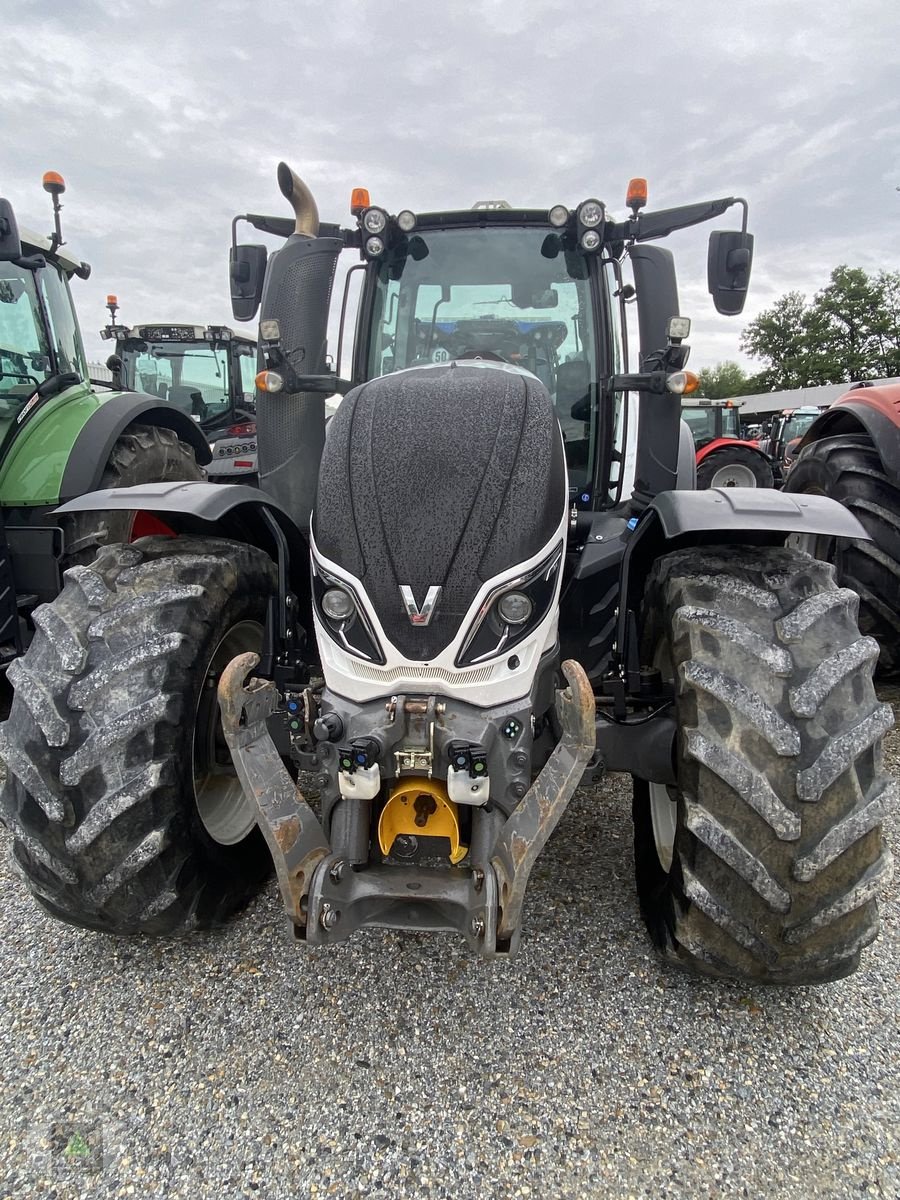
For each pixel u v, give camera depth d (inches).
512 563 70.9
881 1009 78.6
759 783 67.0
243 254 131.1
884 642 147.5
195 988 82.3
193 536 97.3
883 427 145.2
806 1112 67.1
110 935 87.7
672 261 111.9
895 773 129.6
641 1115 67.0
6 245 141.3
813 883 67.3
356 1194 60.4
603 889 98.1
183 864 79.6
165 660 78.5
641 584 99.4
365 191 119.9
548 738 80.5
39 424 166.1
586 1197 60.1
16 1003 80.7
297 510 115.1
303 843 69.6
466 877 70.1
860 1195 60.2
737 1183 61.2
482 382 84.1
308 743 80.4
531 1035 75.5
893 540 141.9
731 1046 74.0
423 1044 74.5
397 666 70.0
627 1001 79.6
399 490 73.9
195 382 422.6
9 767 75.9
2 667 147.3
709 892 69.7
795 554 82.2
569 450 123.0
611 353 121.9
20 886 102.0
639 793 97.1
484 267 125.0
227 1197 60.4
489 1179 61.6
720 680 70.3
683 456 175.5
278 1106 68.1
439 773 69.1
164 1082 70.8
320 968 85.0
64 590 85.7
